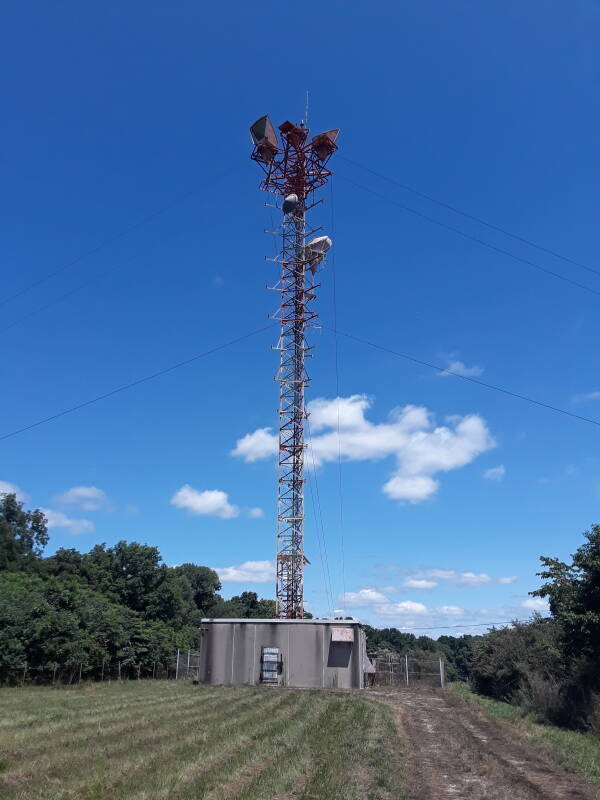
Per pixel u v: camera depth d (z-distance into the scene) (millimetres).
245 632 43719
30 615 39688
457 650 147625
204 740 16547
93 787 11250
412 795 12250
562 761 16500
